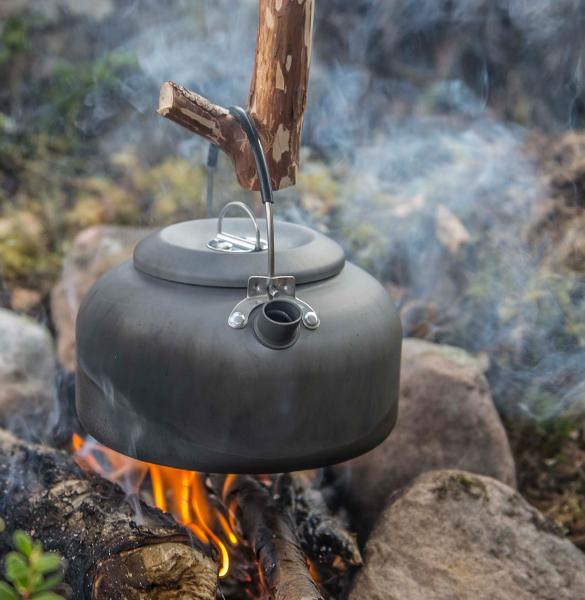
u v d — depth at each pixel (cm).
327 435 106
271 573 127
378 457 169
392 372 115
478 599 136
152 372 105
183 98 107
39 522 128
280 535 133
